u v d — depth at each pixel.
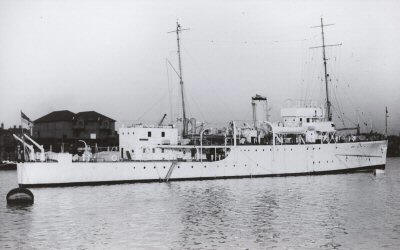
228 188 52.28
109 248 28.30
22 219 35.78
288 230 32.41
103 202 42.66
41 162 50.72
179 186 53.50
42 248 28.31
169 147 58.53
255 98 68.81
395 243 29.22
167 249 28.05
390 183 58.62
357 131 73.38
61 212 38.31
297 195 47.50
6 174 83.56
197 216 36.84
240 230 32.38
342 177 64.81
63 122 86.75
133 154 58.50
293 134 68.31
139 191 49.38
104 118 90.56
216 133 64.75
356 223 34.41
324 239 30.12
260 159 61.81
